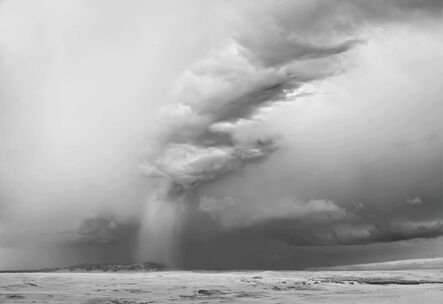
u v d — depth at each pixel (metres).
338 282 107.56
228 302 61.91
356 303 56.91
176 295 73.50
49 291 78.25
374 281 109.44
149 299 67.06
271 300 64.00
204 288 88.31
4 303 59.47
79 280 113.56
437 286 89.56
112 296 71.06
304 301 61.44
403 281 107.62
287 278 132.12
